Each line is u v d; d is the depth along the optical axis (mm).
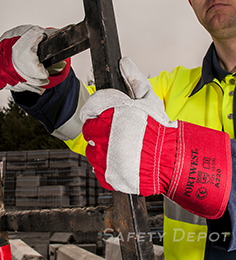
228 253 1053
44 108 1213
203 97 1291
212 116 1214
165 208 1418
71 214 808
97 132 708
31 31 898
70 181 6039
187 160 723
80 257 2941
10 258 1178
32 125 17156
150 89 792
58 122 1267
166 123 751
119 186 684
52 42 827
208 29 1144
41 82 981
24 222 965
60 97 1209
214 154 740
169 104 1406
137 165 676
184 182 723
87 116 729
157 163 720
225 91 1181
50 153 6258
